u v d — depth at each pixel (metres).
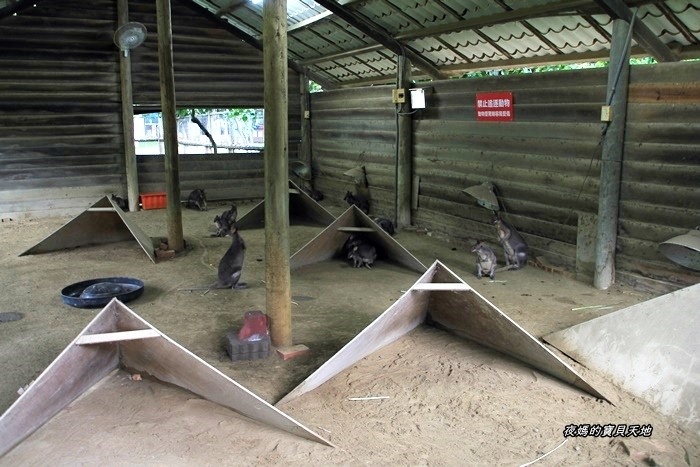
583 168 6.35
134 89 11.03
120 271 6.89
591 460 3.19
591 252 6.29
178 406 3.63
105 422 3.44
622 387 4.02
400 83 8.91
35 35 10.07
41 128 10.38
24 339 4.82
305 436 3.32
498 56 7.80
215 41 11.58
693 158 5.29
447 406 3.73
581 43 6.57
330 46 10.29
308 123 12.48
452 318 4.61
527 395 3.88
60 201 10.70
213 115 22.72
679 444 3.38
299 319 5.30
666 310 4.07
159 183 11.59
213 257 7.60
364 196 10.66
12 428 3.13
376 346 4.40
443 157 8.55
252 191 12.45
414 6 7.46
